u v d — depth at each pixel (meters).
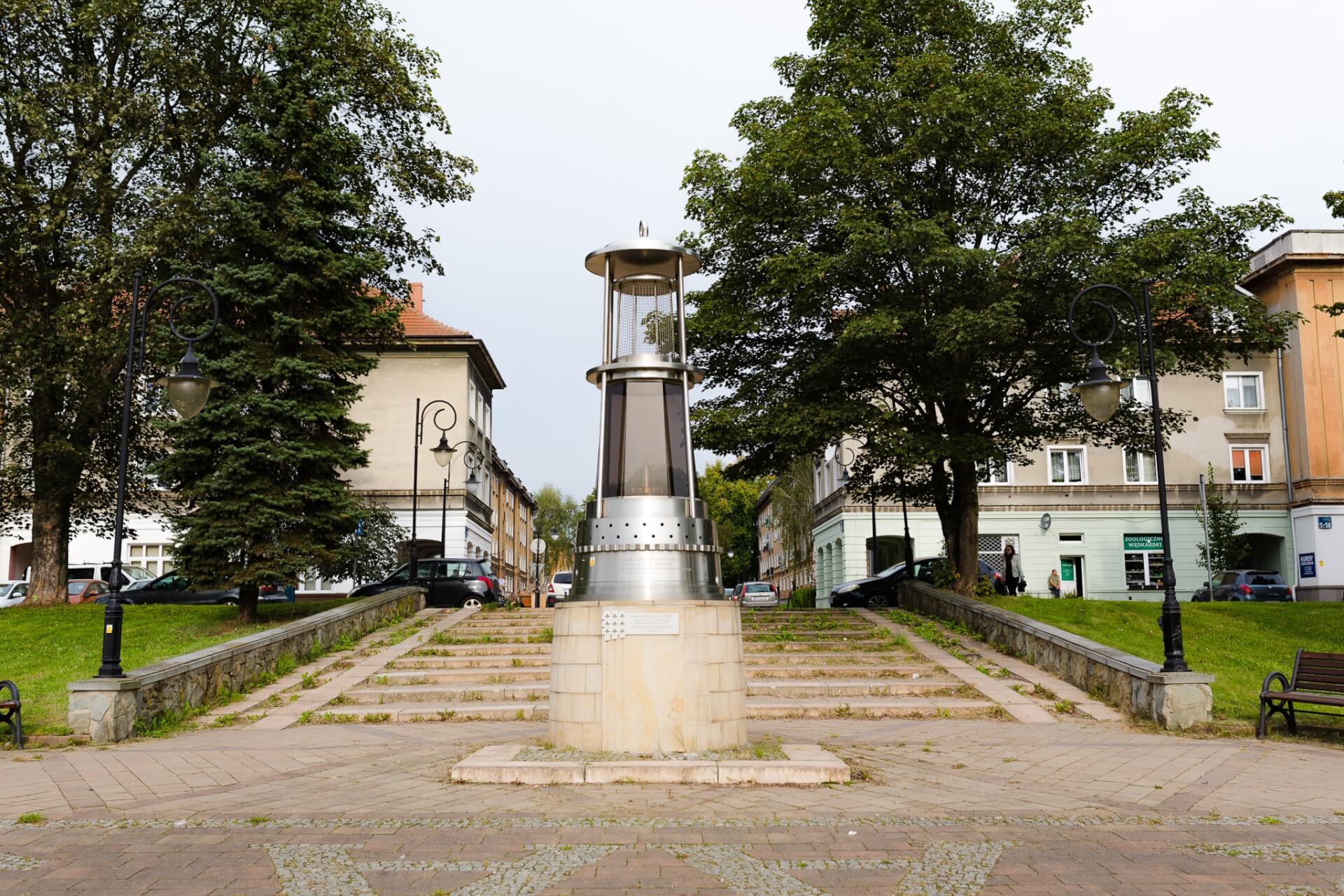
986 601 20.64
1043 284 18.67
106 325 21.23
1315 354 40.78
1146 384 42.34
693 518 9.05
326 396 19.59
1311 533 40.28
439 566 28.69
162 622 19.81
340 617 17.77
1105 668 13.27
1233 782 8.35
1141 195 20.16
